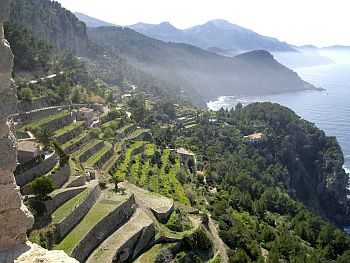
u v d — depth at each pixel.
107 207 72.38
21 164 70.50
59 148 86.56
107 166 106.00
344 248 108.88
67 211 64.62
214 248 81.50
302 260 85.44
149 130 166.12
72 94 157.88
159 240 73.25
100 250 62.69
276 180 181.38
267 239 99.81
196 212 94.50
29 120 110.38
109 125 142.50
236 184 146.38
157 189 103.44
